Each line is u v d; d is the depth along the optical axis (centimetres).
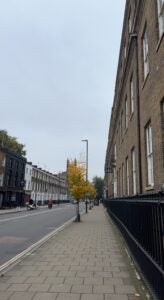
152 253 498
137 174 1219
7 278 614
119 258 824
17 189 6025
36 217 2916
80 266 724
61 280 599
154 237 480
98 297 495
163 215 423
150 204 517
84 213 3653
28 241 1223
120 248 991
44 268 703
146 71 1116
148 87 1011
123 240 1112
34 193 7700
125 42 1741
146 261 542
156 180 866
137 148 1213
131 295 505
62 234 1405
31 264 748
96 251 934
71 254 885
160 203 433
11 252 957
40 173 8406
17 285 564
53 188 10475
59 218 2744
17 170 6047
